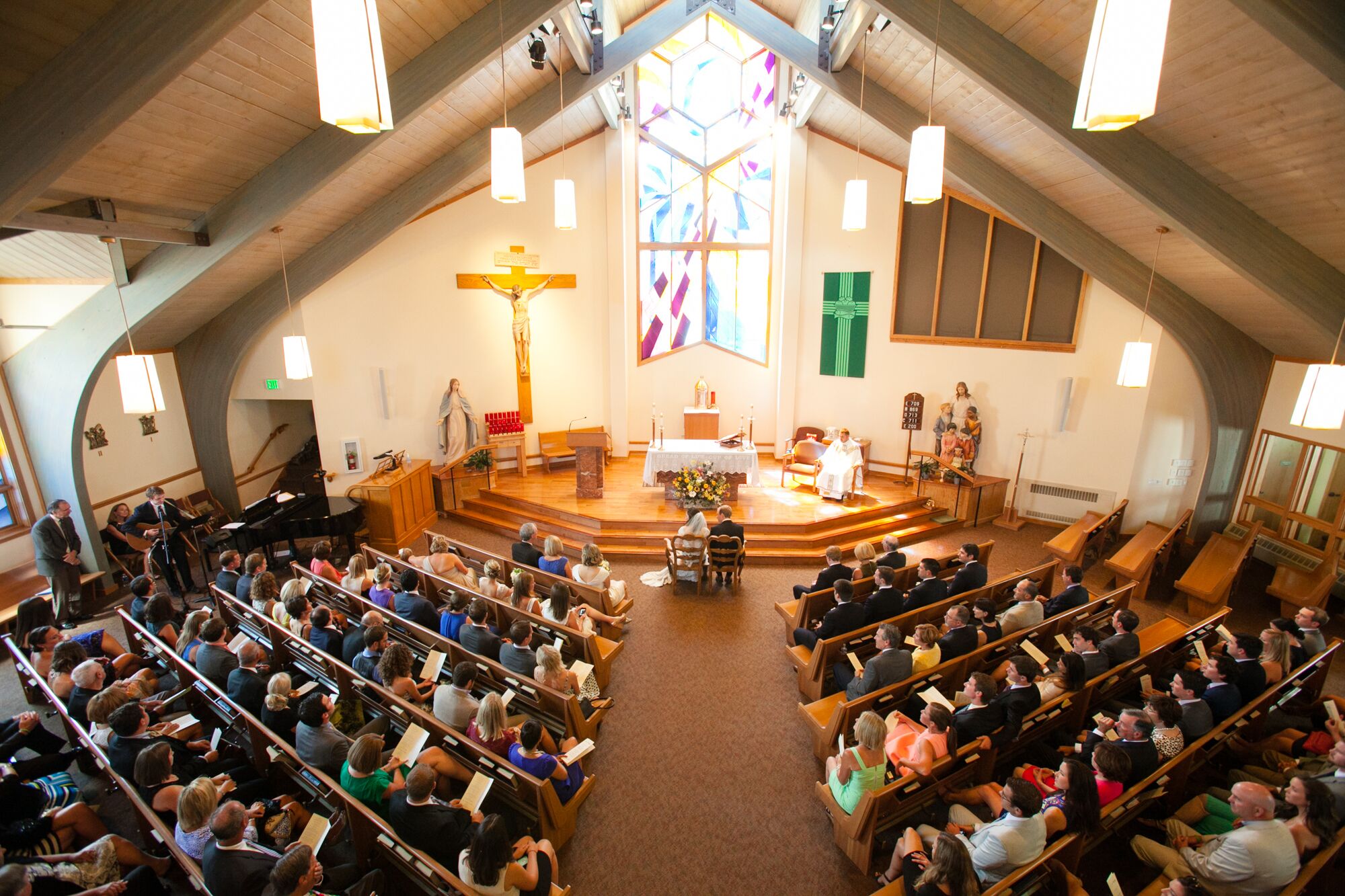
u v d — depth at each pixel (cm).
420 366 1042
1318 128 448
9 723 454
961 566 730
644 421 1224
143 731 408
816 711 502
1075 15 501
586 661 554
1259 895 322
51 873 329
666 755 516
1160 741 412
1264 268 588
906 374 1081
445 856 341
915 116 779
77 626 718
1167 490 915
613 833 440
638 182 1120
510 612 566
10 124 392
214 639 496
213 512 948
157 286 689
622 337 1141
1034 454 992
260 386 975
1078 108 249
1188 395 873
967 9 556
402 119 606
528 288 1073
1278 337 768
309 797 441
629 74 1046
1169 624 615
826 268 1106
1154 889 351
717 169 1134
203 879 313
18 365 729
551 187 1072
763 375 1207
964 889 285
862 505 990
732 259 1167
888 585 574
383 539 929
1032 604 560
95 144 402
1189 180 572
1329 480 748
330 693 521
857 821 391
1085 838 362
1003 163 768
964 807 410
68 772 491
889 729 457
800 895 395
